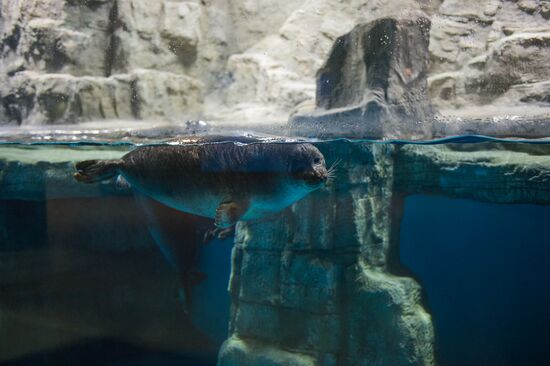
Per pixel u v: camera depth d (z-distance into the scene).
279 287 7.07
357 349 7.02
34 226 7.98
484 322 15.52
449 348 13.44
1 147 5.91
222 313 8.70
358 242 6.61
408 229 13.96
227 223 2.27
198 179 2.39
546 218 16.25
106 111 3.20
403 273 7.67
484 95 2.79
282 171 2.36
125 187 2.84
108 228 7.70
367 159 6.00
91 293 8.49
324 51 3.23
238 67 3.36
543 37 2.67
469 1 3.01
